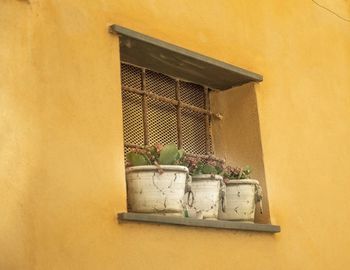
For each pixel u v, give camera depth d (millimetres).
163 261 3146
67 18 3027
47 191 2770
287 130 4148
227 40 3908
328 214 4301
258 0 4227
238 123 4008
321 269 4133
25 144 2740
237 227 3529
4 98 2719
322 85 4562
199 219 3312
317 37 4652
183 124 3889
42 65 2879
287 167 4074
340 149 4562
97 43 3129
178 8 3641
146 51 3475
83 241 2854
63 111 2910
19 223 2646
